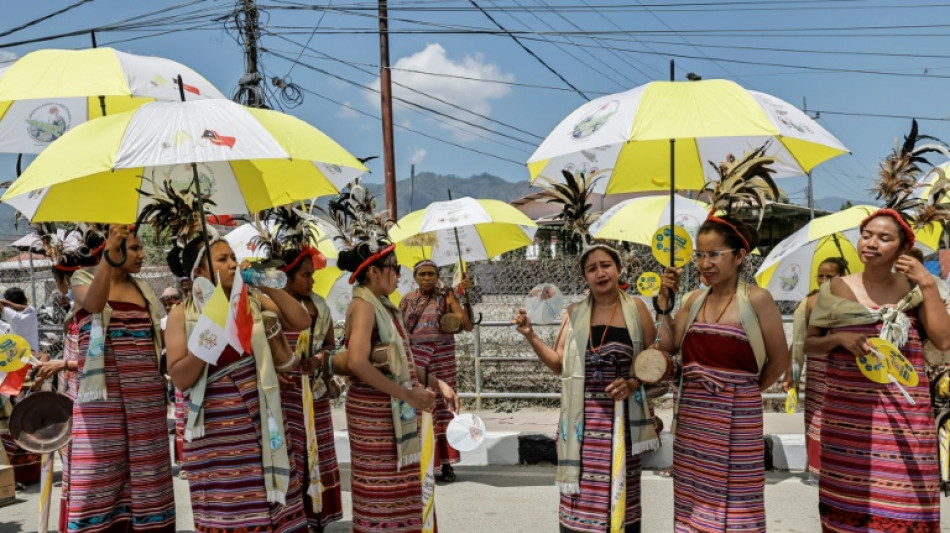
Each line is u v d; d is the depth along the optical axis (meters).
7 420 6.06
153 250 7.28
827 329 3.57
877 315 3.37
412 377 3.89
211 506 3.39
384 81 13.91
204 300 3.25
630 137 3.28
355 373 3.67
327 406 4.82
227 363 3.39
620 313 3.77
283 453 3.42
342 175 4.25
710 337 3.50
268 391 3.43
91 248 4.23
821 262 5.58
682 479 3.61
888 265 3.41
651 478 6.23
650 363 3.54
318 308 4.65
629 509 3.73
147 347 4.07
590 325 3.78
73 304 4.20
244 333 3.32
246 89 14.48
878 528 3.33
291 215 4.50
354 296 3.78
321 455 4.76
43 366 4.13
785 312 9.35
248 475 3.38
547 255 10.63
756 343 3.44
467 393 8.52
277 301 3.79
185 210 3.69
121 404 3.98
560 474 3.78
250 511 3.37
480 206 6.40
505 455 6.80
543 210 17.06
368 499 3.78
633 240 6.08
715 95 3.42
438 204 6.53
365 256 3.77
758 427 3.46
